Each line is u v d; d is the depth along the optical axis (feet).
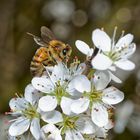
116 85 0.90
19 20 1.02
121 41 0.58
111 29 0.99
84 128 0.54
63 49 0.58
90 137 0.54
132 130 0.88
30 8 1.03
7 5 1.01
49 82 0.55
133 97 0.90
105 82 0.55
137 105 0.89
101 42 0.57
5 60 0.98
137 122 0.88
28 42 1.00
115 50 0.57
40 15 1.04
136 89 0.91
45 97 0.53
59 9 1.07
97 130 0.54
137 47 0.97
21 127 0.54
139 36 0.98
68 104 0.53
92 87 0.54
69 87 0.54
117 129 0.84
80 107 0.53
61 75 0.55
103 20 1.01
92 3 1.05
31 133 0.54
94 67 0.53
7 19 1.01
